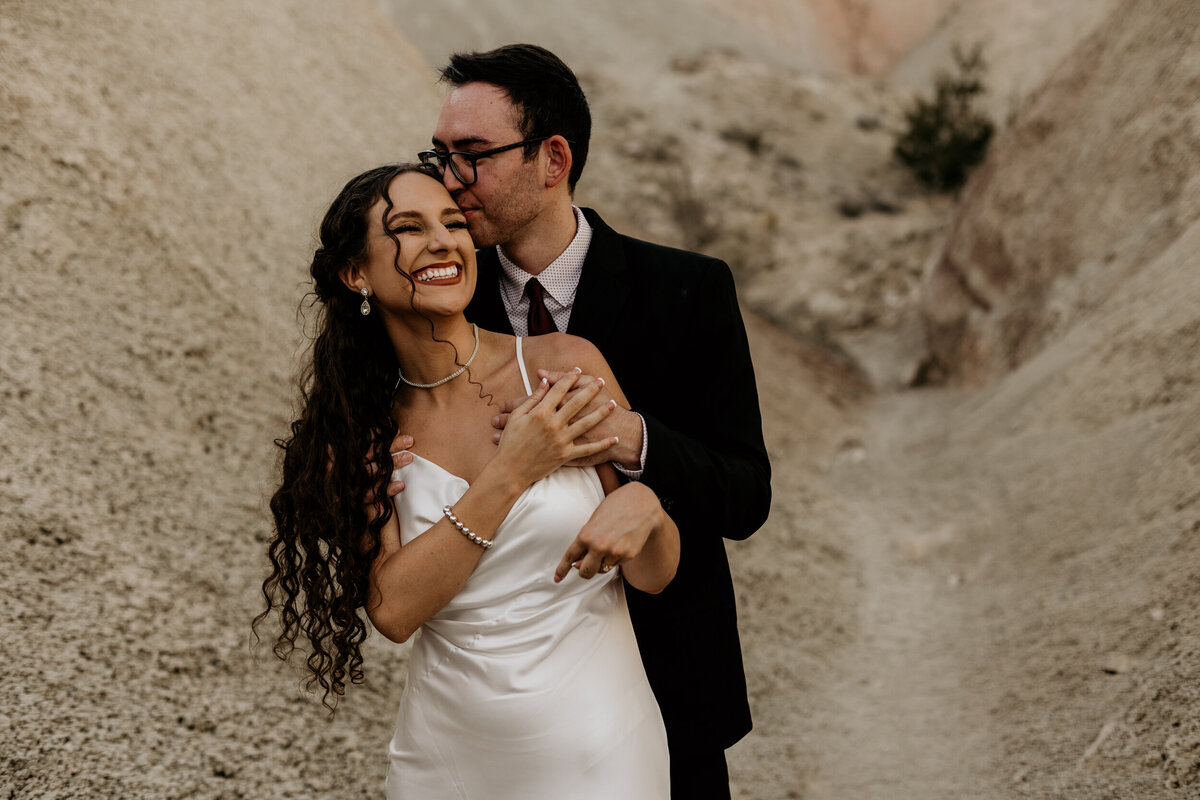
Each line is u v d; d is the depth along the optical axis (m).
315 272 1.90
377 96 9.27
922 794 3.28
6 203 4.28
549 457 1.81
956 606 5.12
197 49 6.88
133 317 4.40
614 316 2.19
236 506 3.94
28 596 3.01
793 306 15.09
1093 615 4.09
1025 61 25.83
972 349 10.93
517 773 1.87
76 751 2.61
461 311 1.87
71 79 5.21
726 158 19.34
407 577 1.80
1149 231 8.31
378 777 3.00
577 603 1.90
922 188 19.88
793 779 3.59
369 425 1.92
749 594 5.14
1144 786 2.80
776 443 8.27
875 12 31.77
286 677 3.27
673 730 2.22
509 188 2.05
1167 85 8.96
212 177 5.75
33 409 3.65
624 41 24.25
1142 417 5.78
